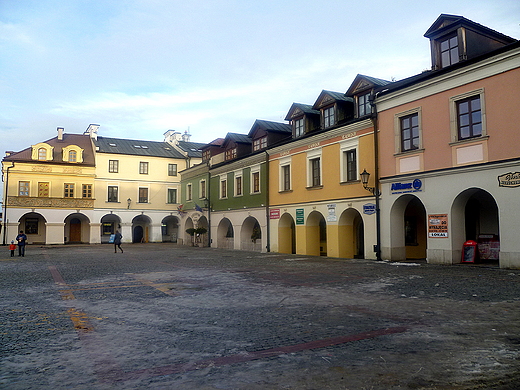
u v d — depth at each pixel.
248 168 31.03
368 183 20.05
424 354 5.13
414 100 17.66
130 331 6.53
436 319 6.96
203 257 23.59
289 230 27.61
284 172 27.33
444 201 16.20
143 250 32.88
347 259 20.27
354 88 21.53
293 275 13.66
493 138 14.57
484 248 16.41
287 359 5.02
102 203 48.72
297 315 7.48
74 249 35.75
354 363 4.84
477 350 5.27
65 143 50.66
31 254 28.41
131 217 50.22
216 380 4.37
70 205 46.53
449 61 16.81
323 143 23.36
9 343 5.91
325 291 10.15
